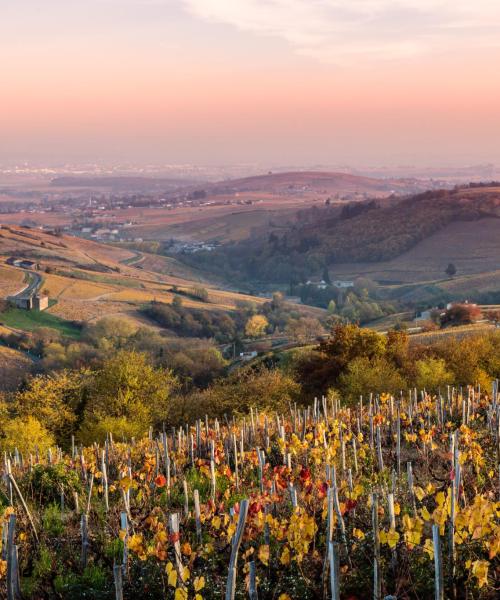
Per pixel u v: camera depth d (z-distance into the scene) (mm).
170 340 163750
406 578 10391
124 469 18141
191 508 15586
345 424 24859
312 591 10336
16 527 13438
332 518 11008
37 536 13141
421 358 57875
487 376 50594
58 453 23719
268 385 48344
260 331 186750
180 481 18172
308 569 10852
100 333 169500
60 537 13484
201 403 48375
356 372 49156
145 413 45969
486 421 25281
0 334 168125
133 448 23484
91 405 48688
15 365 144875
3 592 11094
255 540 12008
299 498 14023
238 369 88125
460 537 10352
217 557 11414
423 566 10641
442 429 23422
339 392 50000
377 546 10000
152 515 13383
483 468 17109
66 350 151250
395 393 46375
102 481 17078
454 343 58562
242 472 19234
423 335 93938
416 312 190500
